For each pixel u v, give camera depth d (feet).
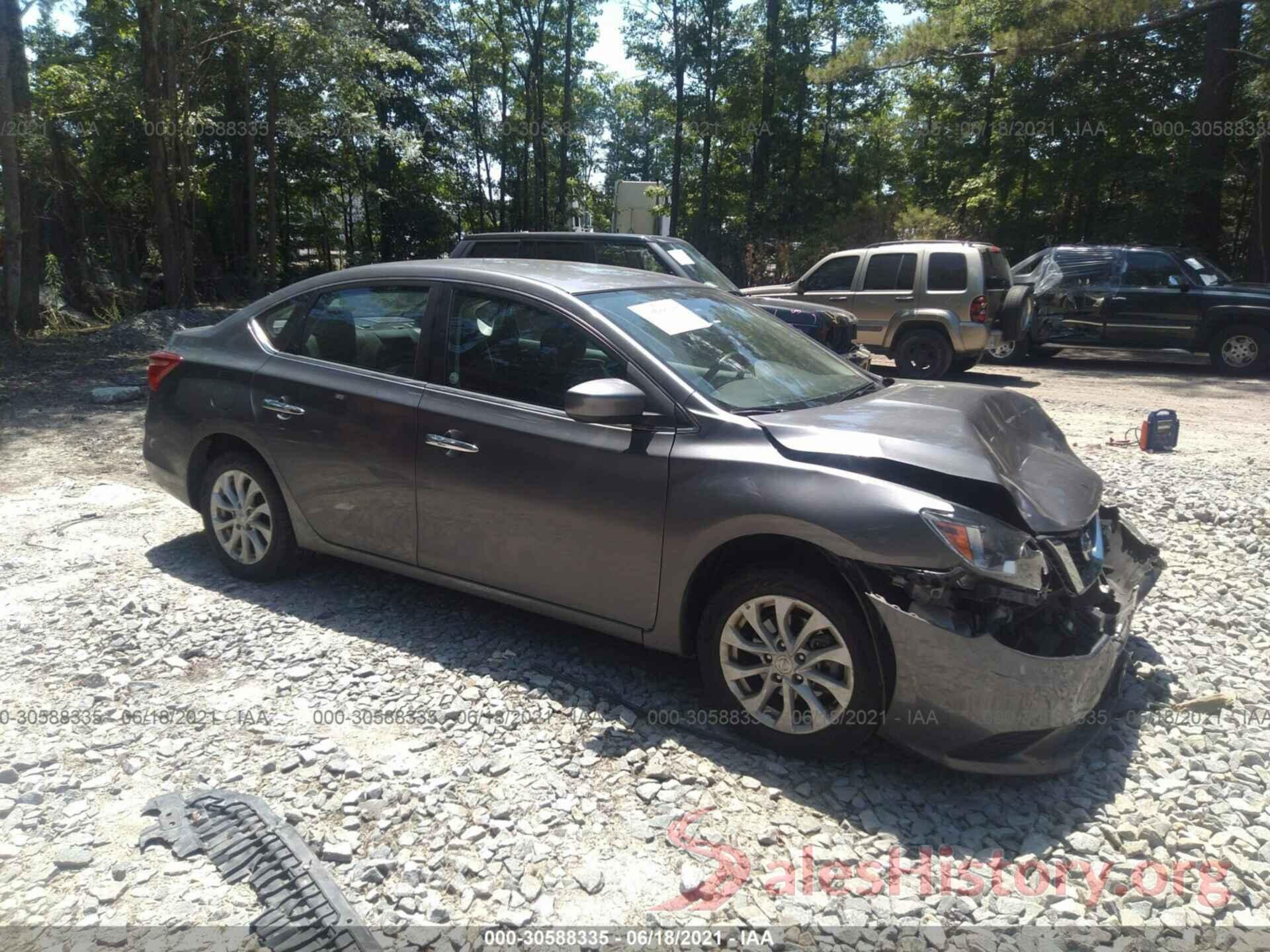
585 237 32.27
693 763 10.49
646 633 11.66
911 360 44.21
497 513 12.55
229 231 107.86
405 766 10.28
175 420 15.96
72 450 24.84
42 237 70.49
